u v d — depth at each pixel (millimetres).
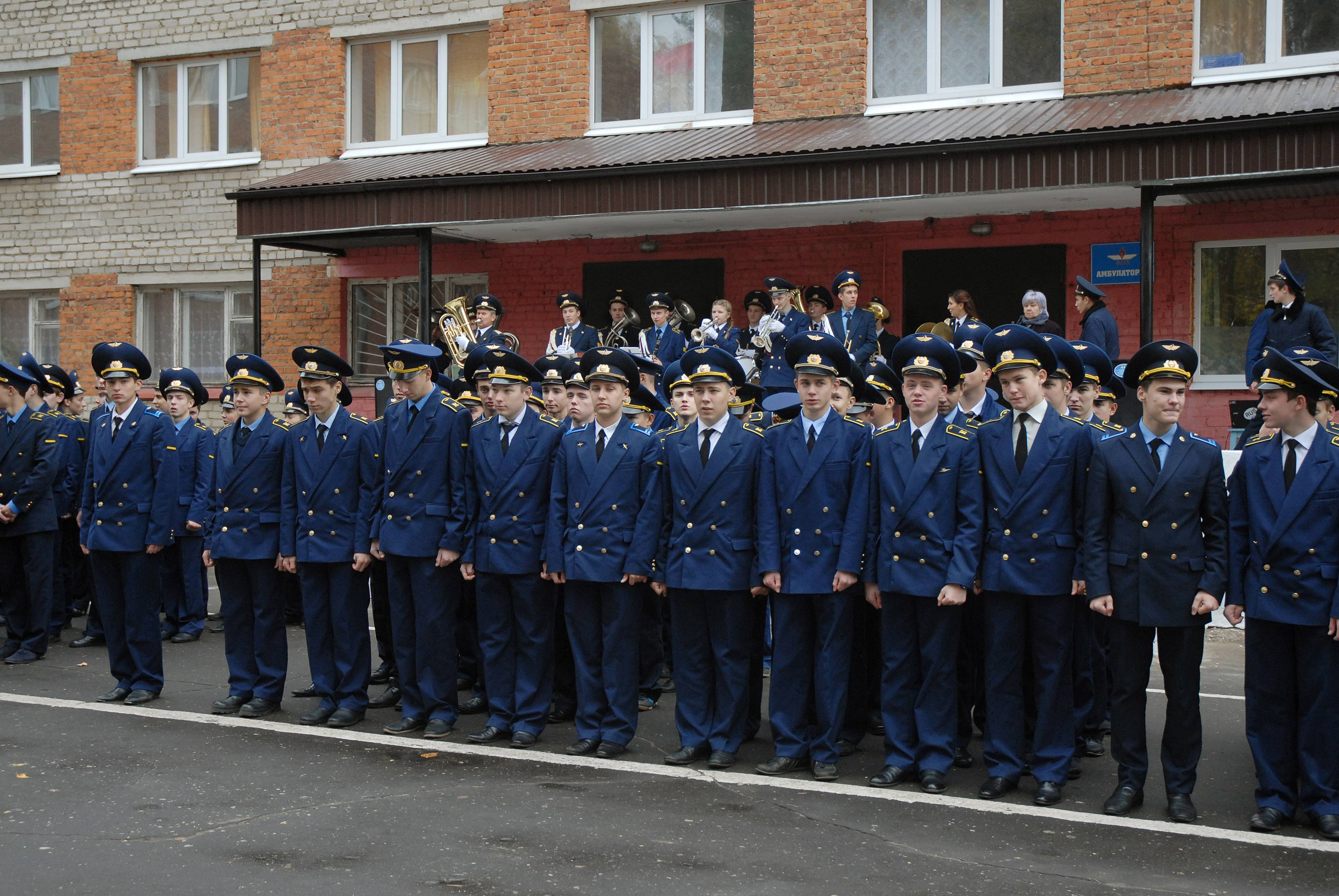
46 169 18531
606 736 7328
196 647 10727
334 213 14219
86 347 18375
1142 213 11180
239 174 17453
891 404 8125
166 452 8609
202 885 5125
